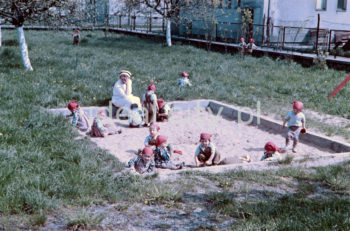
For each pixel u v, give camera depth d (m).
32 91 12.66
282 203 5.79
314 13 26.62
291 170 7.33
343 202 5.89
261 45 25.44
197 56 23.47
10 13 16.12
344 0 27.41
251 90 15.12
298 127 9.09
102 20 41.62
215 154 8.21
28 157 7.14
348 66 19.75
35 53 21.86
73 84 14.29
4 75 14.84
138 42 30.64
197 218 5.27
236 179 6.85
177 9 30.05
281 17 25.92
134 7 30.23
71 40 30.45
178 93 13.88
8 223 4.80
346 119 11.75
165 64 20.38
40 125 9.30
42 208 5.22
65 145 8.23
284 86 15.62
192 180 6.68
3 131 8.47
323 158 8.18
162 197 5.84
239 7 26.80
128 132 10.64
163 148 7.96
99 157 7.83
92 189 5.99
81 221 4.88
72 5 16.52
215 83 15.89
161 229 4.93
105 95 13.21
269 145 8.35
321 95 14.34
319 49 21.06
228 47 25.84
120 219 5.15
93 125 10.01
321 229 4.89
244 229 4.86
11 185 5.69
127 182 6.34
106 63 19.78
